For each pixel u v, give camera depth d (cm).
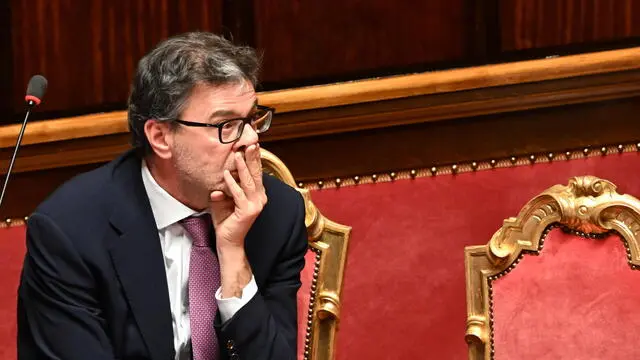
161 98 682
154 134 695
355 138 998
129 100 706
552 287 790
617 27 1105
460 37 1137
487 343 795
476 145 995
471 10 1132
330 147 1001
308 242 813
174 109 681
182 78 677
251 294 697
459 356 995
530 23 1118
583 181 786
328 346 812
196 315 710
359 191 1001
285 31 1142
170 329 705
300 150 1003
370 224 998
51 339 694
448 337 995
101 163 1012
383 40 1141
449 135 995
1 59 1139
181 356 718
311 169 1003
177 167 694
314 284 816
